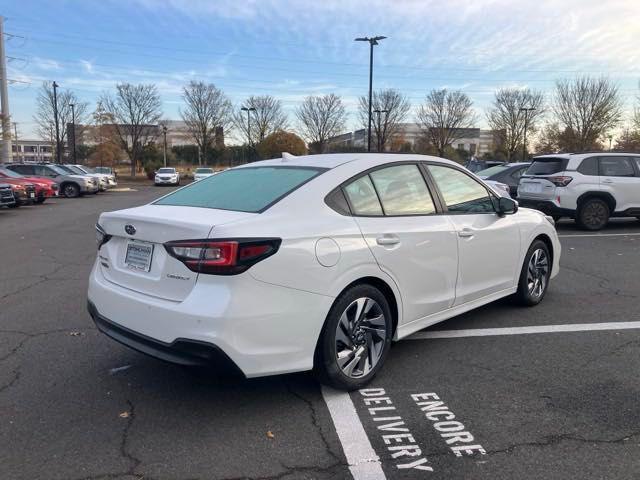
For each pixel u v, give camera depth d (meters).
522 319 5.15
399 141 59.31
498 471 2.68
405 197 4.04
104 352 4.33
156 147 63.88
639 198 11.60
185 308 2.99
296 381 3.78
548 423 3.16
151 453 2.86
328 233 3.35
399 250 3.76
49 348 4.41
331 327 3.36
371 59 31.22
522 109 52.16
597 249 9.21
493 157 59.94
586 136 46.75
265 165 4.22
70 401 3.47
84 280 6.96
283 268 3.09
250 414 3.30
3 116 33.56
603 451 2.86
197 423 3.19
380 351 3.73
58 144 54.41
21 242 10.49
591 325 4.97
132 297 3.30
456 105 57.88
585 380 3.77
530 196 11.95
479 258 4.57
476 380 3.78
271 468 2.72
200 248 2.99
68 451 2.88
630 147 43.94
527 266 5.33
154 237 3.23
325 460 2.80
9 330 4.87
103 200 25.23
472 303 4.63
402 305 3.87
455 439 2.99
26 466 2.73
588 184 11.34
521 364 4.06
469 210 4.57
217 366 2.96
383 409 3.35
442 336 4.69
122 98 57.25
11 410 3.34
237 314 2.94
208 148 64.38
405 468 2.72
